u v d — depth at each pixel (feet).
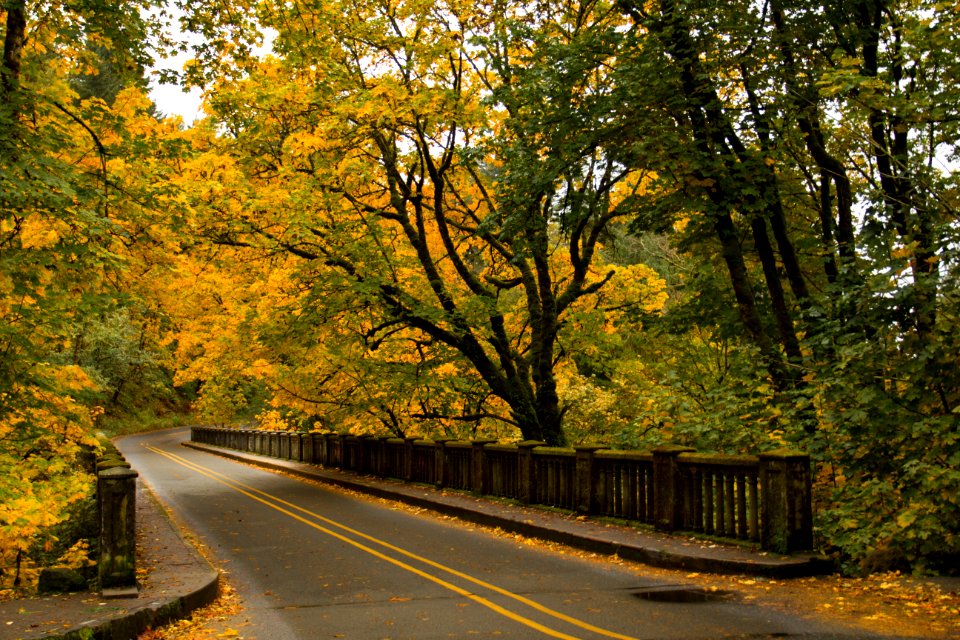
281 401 69.46
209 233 51.44
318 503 54.34
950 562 24.80
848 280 31.27
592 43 41.81
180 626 21.65
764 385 36.19
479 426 74.74
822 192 49.03
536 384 61.46
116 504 23.54
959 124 36.50
